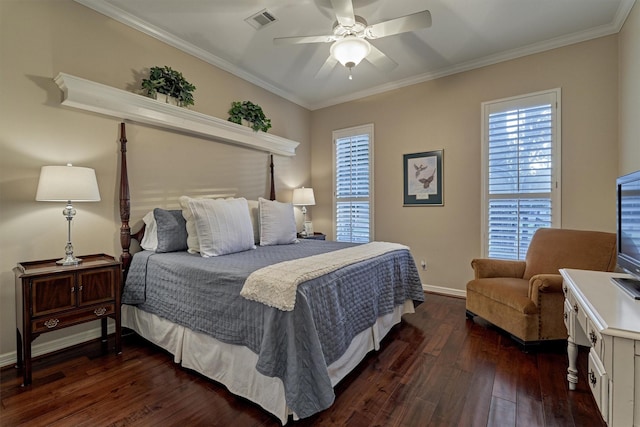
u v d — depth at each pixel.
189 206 2.43
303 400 1.43
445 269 3.65
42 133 2.15
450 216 3.60
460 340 2.40
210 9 2.49
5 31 2.00
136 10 2.50
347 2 1.90
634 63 2.34
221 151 3.41
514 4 2.42
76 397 1.68
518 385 1.79
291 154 4.30
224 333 1.73
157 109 2.68
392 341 2.39
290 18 2.60
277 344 1.48
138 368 1.99
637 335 0.95
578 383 1.79
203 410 1.58
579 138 2.87
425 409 1.58
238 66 3.49
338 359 1.77
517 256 3.19
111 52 2.50
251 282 1.62
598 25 2.70
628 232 1.56
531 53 3.08
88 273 2.03
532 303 2.20
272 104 4.13
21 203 2.07
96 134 2.41
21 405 1.60
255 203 3.25
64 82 2.15
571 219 2.91
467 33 2.82
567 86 2.92
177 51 2.99
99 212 2.43
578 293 1.42
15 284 1.99
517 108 3.16
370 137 4.21
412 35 2.86
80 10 2.33
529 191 3.11
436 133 3.67
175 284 2.07
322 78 3.80
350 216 4.40
